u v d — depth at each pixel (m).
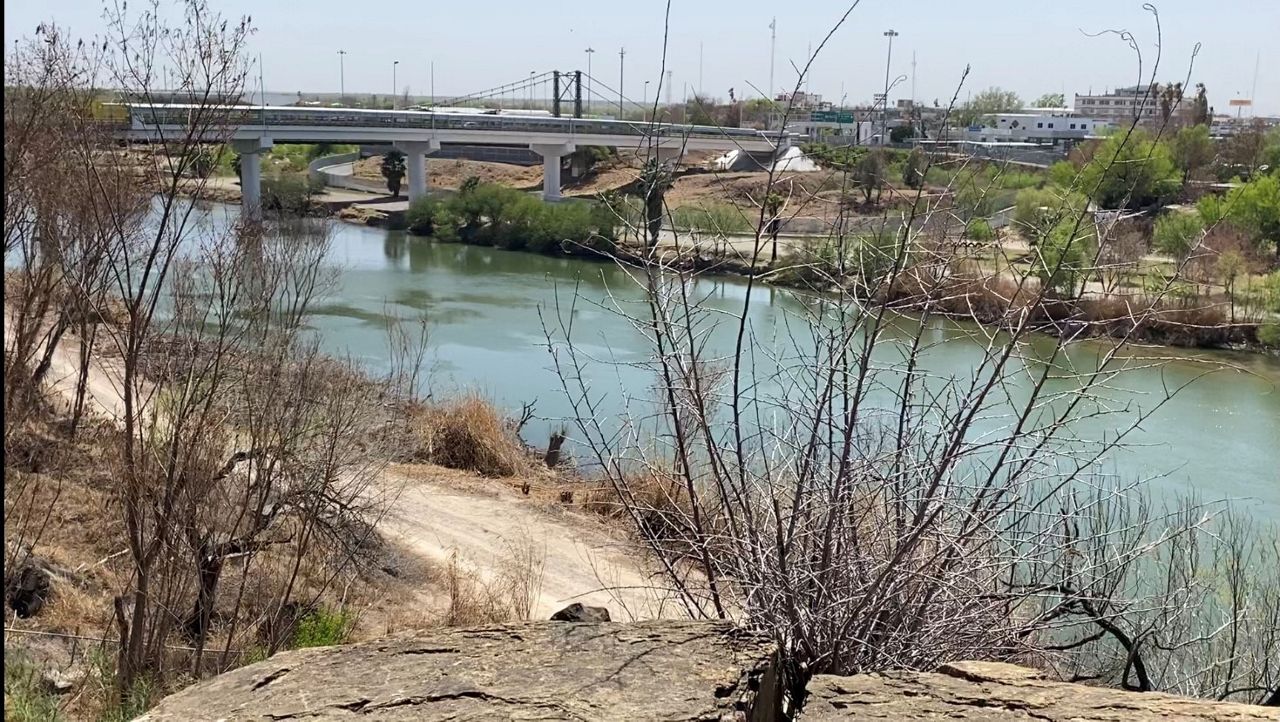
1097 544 5.13
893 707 2.89
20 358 14.18
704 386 4.73
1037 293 4.31
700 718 2.59
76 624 9.29
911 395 4.41
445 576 13.15
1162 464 16.38
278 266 15.47
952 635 4.06
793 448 4.39
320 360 16.52
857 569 3.97
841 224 4.34
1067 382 9.02
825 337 4.46
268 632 9.62
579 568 13.97
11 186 13.79
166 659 8.48
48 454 12.93
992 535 4.11
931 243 4.23
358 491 12.46
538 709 2.64
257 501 10.44
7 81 13.76
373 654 3.01
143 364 9.88
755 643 3.06
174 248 9.16
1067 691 2.95
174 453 8.29
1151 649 5.86
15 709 6.42
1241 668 6.58
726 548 4.21
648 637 3.08
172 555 8.61
